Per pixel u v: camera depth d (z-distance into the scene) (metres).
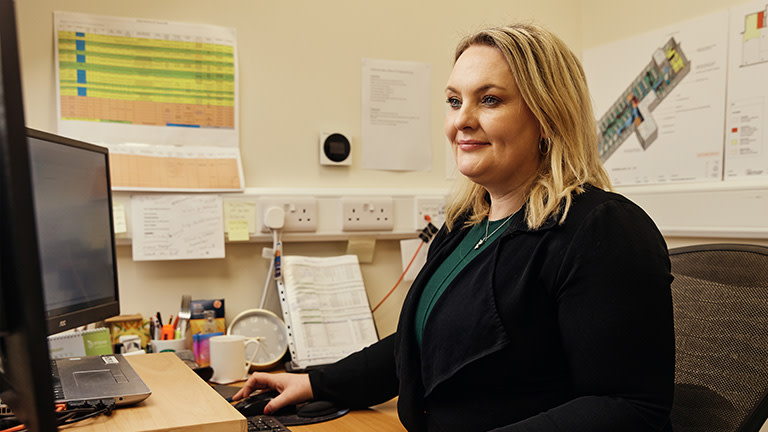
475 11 2.04
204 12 1.71
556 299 0.93
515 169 1.06
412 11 1.96
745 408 0.91
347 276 1.79
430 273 1.15
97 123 1.60
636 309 0.85
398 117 1.94
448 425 1.00
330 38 1.85
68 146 1.09
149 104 1.65
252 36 1.76
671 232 1.77
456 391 1.00
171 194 1.65
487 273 0.99
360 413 1.29
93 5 1.60
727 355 0.98
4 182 0.53
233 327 1.66
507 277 0.97
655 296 0.86
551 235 0.94
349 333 1.69
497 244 1.01
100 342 1.32
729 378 0.96
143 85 1.65
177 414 0.83
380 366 1.29
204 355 1.56
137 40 1.64
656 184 1.85
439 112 2.00
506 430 0.87
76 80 1.58
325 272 1.77
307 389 1.28
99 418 0.81
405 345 1.12
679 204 1.75
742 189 1.58
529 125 1.03
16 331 0.56
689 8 1.76
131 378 0.94
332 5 1.85
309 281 1.72
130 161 1.61
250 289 1.76
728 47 1.65
